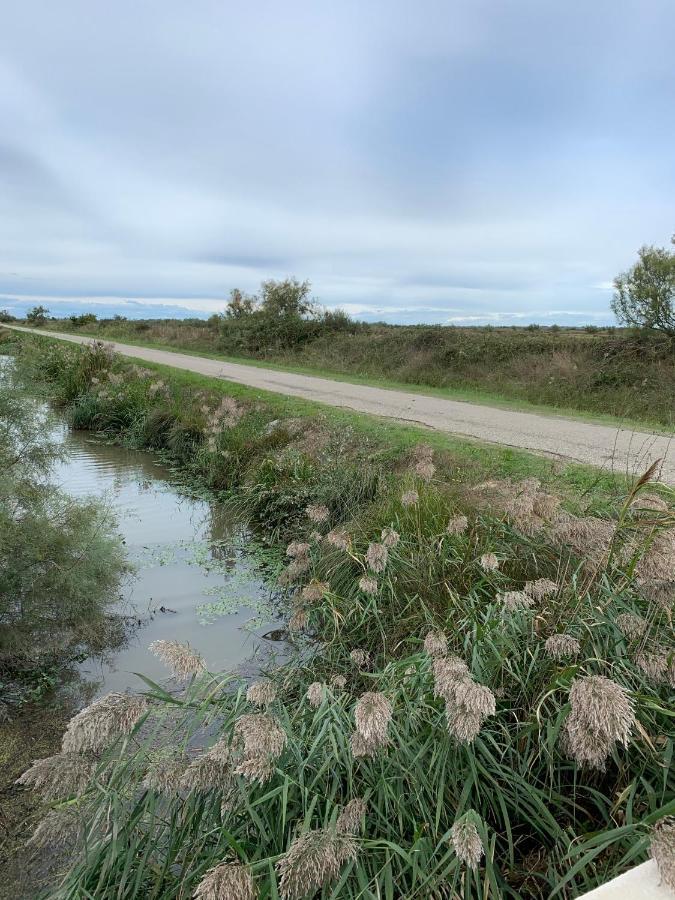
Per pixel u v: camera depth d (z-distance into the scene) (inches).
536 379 650.8
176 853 89.3
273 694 95.1
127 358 837.8
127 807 94.9
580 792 103.3
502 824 100.0
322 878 68.2
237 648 193.8
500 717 108.7
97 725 75.0
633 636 109.7
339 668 169.6
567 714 89.5
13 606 182.5
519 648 120.3
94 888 89.3
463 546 180.2
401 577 188.4
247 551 283.3
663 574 94.8
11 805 127.6
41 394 217.9
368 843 80.0
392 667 133.3
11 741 149.0
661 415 492.7
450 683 81.6
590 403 556.1
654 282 608.1
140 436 525.7
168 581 249.8
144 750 94.4
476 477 274.2
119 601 228.4
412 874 81.7
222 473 396.8
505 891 87.6
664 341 611.8
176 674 89.3
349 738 98.7
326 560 226.5
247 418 463.5
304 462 335.9
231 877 63.2
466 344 786.2
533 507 155.1
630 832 74.5
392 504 236.2
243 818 92.5
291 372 815.1
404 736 103.7
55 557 186.5
